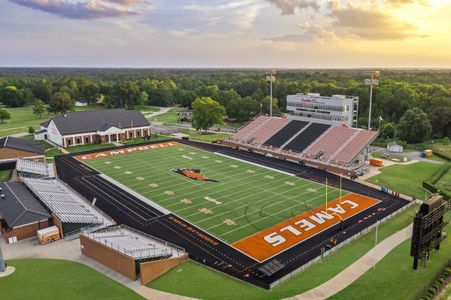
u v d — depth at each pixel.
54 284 35.81
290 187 65.94
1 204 51.88
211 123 117.56
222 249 44.22
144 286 35.72
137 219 52.78
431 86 155.25
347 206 57.12
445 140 100.81
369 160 82.06
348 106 90.75
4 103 187.12
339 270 38.28
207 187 65.94
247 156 88.56
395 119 130.00
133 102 182.62
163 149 96.19
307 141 88.62
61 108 155.88
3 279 36.91
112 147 99.31
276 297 33.41
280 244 45.34
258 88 183.38
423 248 38.59
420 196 62.03
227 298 33.31
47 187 61.34
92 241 41.25
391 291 34.16
